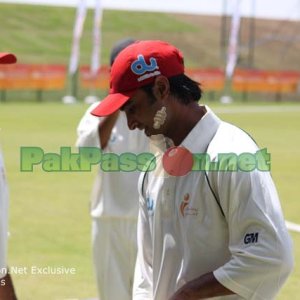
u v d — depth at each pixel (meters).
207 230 8.79
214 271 8.59
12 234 25.41
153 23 167.50
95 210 16.06
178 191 8.95
